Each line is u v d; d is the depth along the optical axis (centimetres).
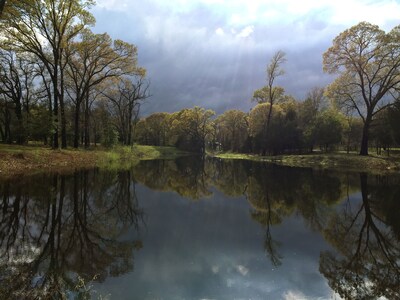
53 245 727
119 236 823
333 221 1032
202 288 523
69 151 2864
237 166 3775
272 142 5375
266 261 666
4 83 3781
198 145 9269
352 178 2188
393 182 1964
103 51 3384
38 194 1273
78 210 1080
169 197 1488
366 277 593
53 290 499
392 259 693
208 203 1352
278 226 969
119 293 496
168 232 874
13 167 1812
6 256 650
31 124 3362
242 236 850
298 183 1967
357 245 790
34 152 2239
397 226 971
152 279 554
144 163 3741
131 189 1661
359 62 3291
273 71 5044
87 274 570
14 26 2436
